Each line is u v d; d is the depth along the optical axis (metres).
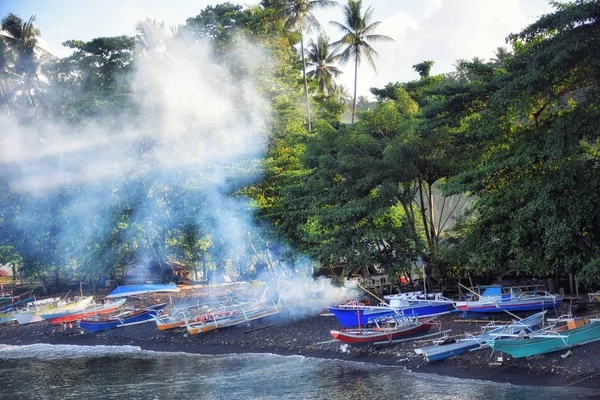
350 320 31.98
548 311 31.52
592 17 26.02
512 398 21.14
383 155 37.44
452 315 34.25
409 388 23.55
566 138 27.70
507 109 30.39
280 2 62.31
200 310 41.28
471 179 31.83
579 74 28.86
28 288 67.88
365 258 36.50
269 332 36.50
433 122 34.72
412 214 39.81
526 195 30.05
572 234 27.28
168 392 25.98
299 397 23.66
